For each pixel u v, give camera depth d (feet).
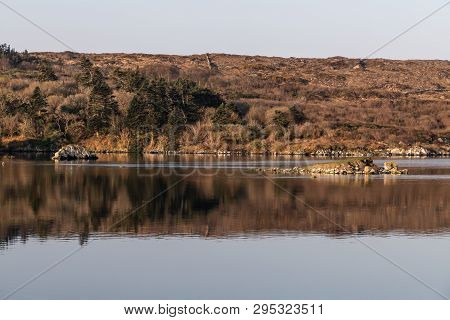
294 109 638.53
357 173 335.26
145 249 143.95
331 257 138.41
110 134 563.89
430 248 147.02
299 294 114.52
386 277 124.36
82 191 245.45
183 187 262.06
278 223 176.35
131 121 558.97
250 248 145.59
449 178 307.58
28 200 217.77
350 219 183.01
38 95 567.18
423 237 158.81
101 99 573.74
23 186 259.80
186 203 214.48
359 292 115.96
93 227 168.66
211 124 575.38
